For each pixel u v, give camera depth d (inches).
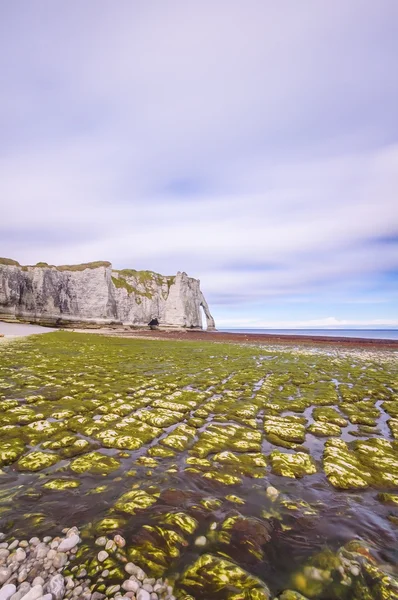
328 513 249.4
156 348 1888.5
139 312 6294.3
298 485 297.0
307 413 567.5
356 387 798.5
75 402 554.6
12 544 197.3
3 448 351.6
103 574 175.6
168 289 7332.7
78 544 200.1
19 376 763.4
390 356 1793.8
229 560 191.0
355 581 176.9
